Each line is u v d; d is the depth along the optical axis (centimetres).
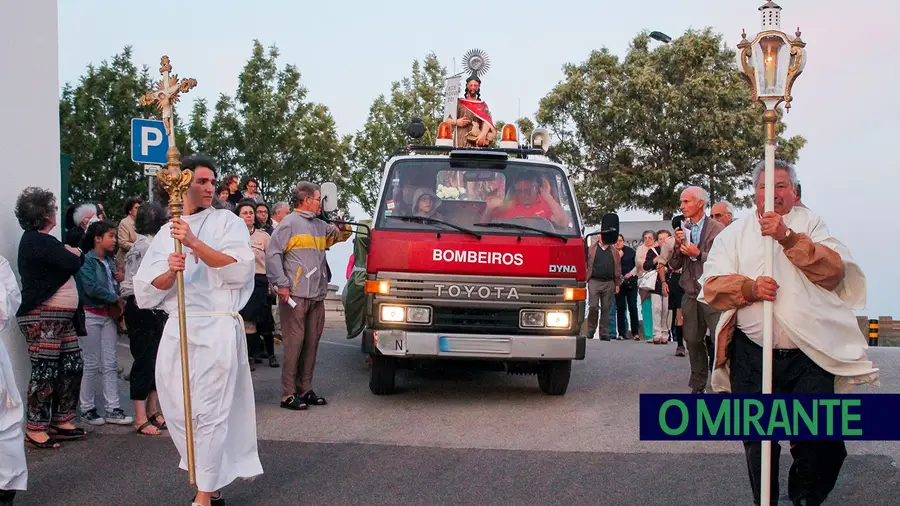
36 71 783
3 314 588
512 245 909
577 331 920
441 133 1075
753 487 521
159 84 555
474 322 908
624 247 1823
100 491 614
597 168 3844
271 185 2702
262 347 1264
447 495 610
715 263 534
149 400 809
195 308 559
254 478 614
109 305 818
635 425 845
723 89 3600
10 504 570
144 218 786
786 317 504
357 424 843
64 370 741
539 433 809
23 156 772
